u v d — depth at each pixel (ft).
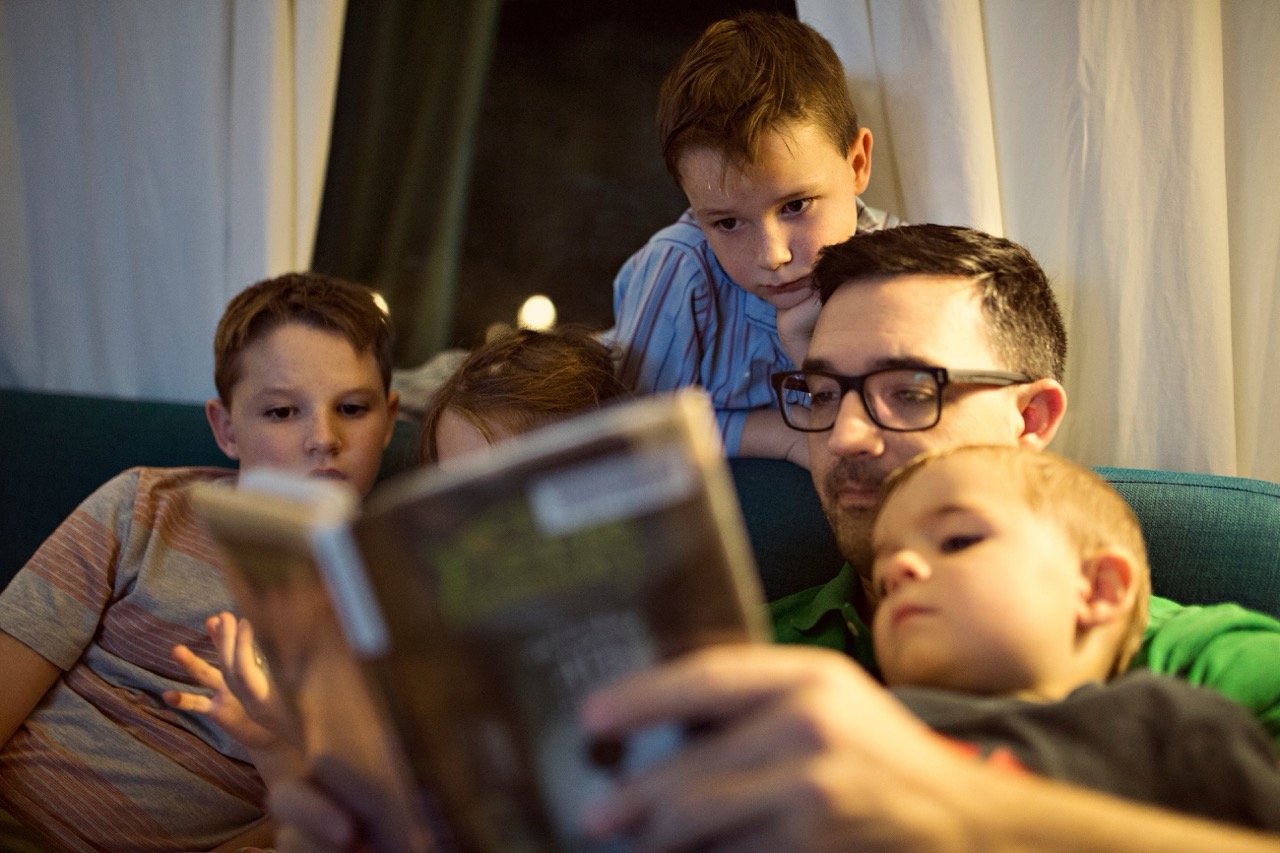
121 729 4.12
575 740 1.57
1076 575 2.62
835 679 1.50
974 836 1.54
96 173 5.91
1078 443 4.50
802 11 4.70
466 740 1.63
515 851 1.64
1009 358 3.36
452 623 1.59
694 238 4.76
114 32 5.64
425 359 5.67
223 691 3.18
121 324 6.02
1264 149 4.19
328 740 2.00
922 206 4.54
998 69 4.43
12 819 3.92
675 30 5.10
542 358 4.31
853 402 3.28
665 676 1.51
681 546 1.53
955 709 2.43
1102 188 4.29
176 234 5.73
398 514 1.58
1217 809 2.18
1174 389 4.27
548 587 1.55
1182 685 2.39
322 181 5.61
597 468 1.52
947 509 2.68
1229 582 3.42
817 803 1.42
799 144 3.92
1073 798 1.64
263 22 5.32
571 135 5.33
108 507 4.46
